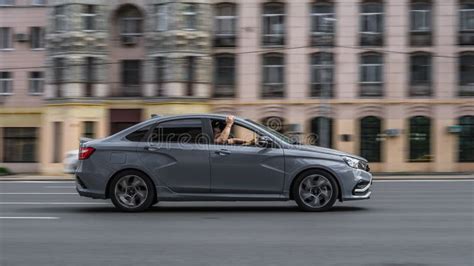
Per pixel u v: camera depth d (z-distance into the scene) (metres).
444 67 39.22
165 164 12.15
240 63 39.66
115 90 40.28
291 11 39.44
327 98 38.66
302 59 39.47
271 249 8.50
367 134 39.53
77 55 39.53
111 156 12.26
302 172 12.09
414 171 39.22
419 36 39.22
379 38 39.31
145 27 39.81
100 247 8.72
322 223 10.80
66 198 15.77
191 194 12.15
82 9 39.59
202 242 9.03
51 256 8.15
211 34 39.66
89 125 39.88
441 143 39.28
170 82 38.81
